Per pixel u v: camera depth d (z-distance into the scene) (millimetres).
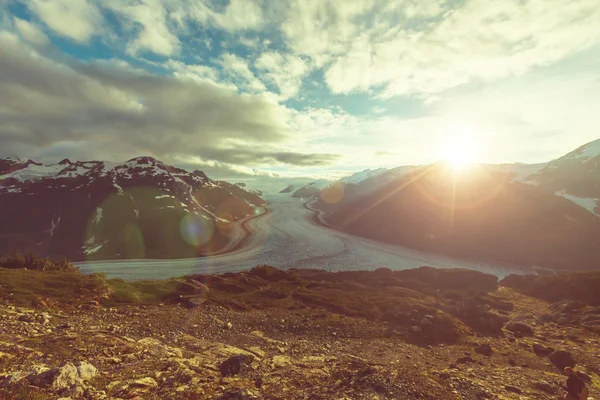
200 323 20625
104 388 8422
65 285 23250
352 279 49062
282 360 14102
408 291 37406
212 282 36188
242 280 38656
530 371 15047
